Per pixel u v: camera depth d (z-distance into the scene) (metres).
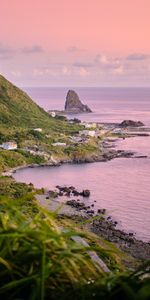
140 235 71.94
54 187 109.31
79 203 89.19
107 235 70.31
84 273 2.11
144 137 193.75
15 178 121.50
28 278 1.96
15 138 164.38
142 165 134.12
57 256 2.08
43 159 141.38
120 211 86.12
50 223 2.18
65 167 136.75
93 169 131.62
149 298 1.76
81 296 1.99
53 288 2.06
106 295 1.98
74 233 2.17
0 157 136.00
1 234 2.10
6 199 2.23
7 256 2.09
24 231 2.10
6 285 1.95
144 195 99.44
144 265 2.00
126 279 1.99
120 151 156.50
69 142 166.38
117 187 107.81
